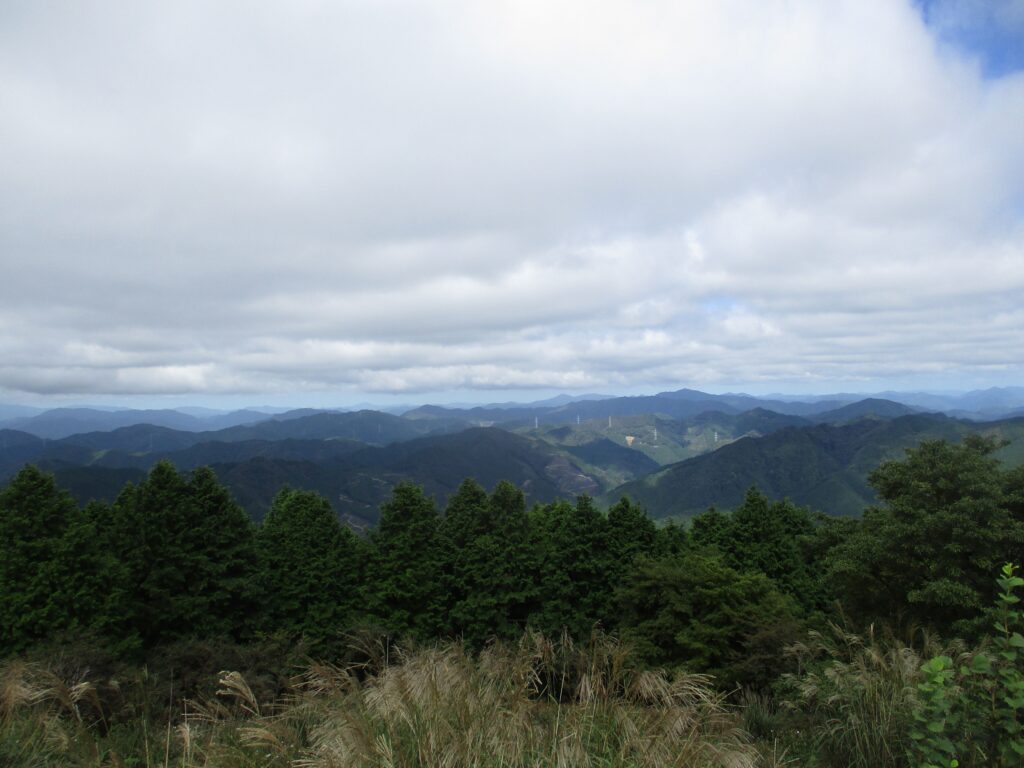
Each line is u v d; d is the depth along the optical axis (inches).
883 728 234.4
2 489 899.4
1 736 232.7
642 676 229.3
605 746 206.2
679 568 831.7
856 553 658.2
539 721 221.0
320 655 897.5
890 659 281.4
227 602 933.2
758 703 363.6
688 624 745.0
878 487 741.9
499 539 1151.6
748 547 1202.0
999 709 182.4
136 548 899.4
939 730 171.6
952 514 582.9
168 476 957.8
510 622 1069.8
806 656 395.9
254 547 1037.8
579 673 246.7
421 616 1073.5
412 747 192.4
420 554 1144.8
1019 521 610.2
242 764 203.3
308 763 189.9
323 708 228.7
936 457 647.8
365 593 1080.2
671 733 203.5
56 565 806.5
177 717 303.0
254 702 228.4
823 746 254.4
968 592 543.5
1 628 772.6
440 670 233.9
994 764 179.2
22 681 266.4
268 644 644.7
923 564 599.5
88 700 281.4
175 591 911.0
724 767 198.4
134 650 794.2
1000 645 186.2
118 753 240.7
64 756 233.6
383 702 213.8
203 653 587.2
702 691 233.5
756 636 639.8
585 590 1125.7
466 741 190.9
